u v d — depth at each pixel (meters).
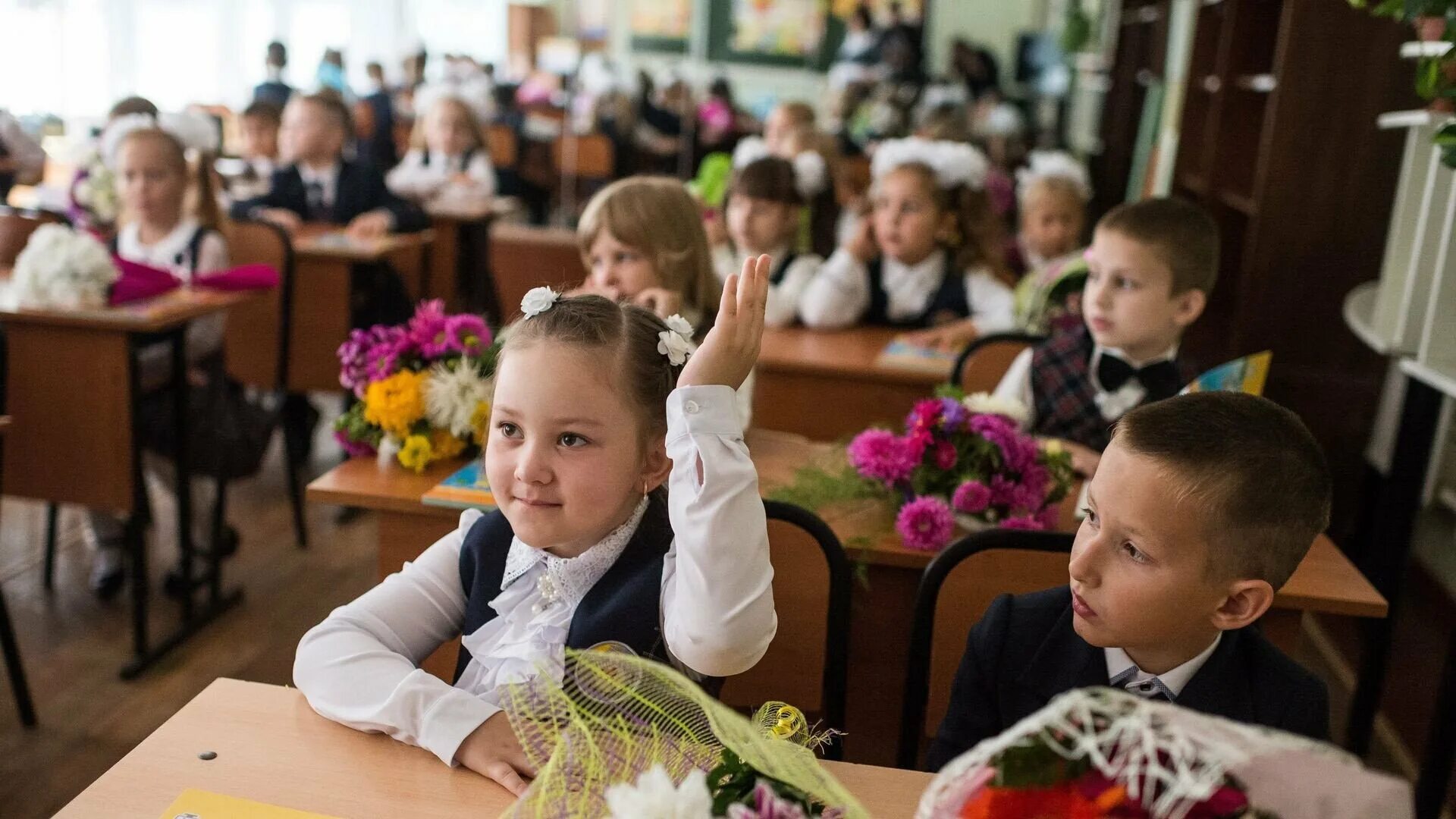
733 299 1.05
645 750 0.77
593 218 2.18
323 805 0.94
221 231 3.43
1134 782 0.56
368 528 3.48
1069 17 8.62
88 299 2.51
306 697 1.10
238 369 3.52
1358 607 1.60
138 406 2.52
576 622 1.13
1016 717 1.16
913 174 3.26
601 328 1.10
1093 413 2.20
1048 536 1.40
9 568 3.06
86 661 2.60
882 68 10.55
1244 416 1.00
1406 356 2.35
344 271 3.74
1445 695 2.01
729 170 5.59
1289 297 3.38
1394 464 2.39
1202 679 1.08
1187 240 2.07
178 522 2.74
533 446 1.08
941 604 1.43
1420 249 2.31
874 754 1.85
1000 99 10.14
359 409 2.02
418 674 1.06
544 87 10.48
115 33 7.75
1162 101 5.86
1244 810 0.60
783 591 1.46
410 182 6.50
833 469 1.91
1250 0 4.05
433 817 0.93
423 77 9.85
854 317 3.34
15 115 6.46
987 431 1.76
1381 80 3.24
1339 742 2.44
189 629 2.74
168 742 1.01
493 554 1.21
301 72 10.25
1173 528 0.97
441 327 2.04
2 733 2.29
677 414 1.04
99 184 3.44
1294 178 3.32
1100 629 1.03
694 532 1.03
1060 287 2.91
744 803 0.73
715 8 11.66
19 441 2.55
